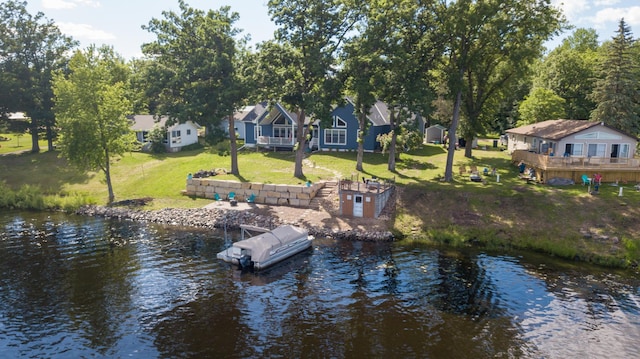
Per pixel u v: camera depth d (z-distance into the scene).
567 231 31.62
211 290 24.50
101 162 43.81
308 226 35.47
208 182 43.72
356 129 57.84
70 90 42.78
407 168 48.69
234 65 44.31
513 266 27.98
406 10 38.44
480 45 41.09
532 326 20.64
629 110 53.47
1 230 36.03
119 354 18.39
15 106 61.69
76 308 22.36
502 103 77.31
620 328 20.42
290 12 40.19
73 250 31.03
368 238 33.03
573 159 38.91
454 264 28.34
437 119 66.00
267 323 20.86
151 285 25.12
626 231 30.58
